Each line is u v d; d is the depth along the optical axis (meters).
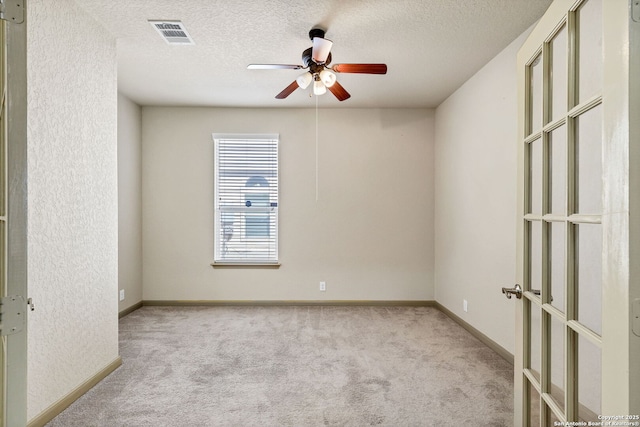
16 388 1.07
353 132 4.44
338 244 4.46
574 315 1.13
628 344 0.82
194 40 2.68
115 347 2.61
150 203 4.39
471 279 3.41
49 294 1.97
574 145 1.14
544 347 1.33
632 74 0.82
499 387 2.35
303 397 2.21
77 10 2.19
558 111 1.28
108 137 2.54
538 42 1.40
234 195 4.46
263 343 3.14
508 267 2.77
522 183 1.56
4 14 1.05
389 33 2.57
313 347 3.05
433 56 2.95
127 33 2.56
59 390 2.04
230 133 4.41
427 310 4.27
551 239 1.32
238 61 3.06
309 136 4.44
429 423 1.95
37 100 1.87
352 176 4.46
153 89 3.75
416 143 4.46
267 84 3.61
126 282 4.01
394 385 2.37
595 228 1.04
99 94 2.43
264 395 2.24
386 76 3.38
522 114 1.57
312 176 4.44
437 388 2.33
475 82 3.31
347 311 4.20
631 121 0.82
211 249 4.42
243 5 2.22
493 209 2.99
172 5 2.22
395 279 4.47
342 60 3.02
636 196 0.81
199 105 4.32
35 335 1.87
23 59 1.09
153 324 3.68
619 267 0.85
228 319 3.86
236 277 4.44
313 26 2.48
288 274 4.46
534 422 1.47
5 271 1.06
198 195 4.42
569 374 1.14
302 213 4.46
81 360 2.24
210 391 2.29
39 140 1.88
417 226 4.46
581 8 1.12
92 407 2.09
